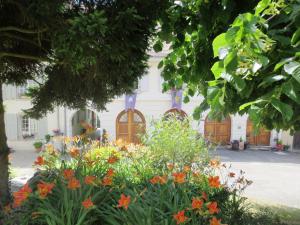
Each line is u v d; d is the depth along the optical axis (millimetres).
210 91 1496
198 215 2799
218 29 2475
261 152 18625
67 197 2787
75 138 4332
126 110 18844
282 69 1388
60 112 18109
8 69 4988
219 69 1408
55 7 2430
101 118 18812
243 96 1757
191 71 2863
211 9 2398
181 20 2760
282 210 5746
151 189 3279
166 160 5113
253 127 1503
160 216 2680
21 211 2887
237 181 5164
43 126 18328
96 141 5094
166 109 19156
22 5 2705
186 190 3166
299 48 1509
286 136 19906
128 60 2961
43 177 3461
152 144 5480
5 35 3758
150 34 2967
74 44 2354
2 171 4438
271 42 1453
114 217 2754
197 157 5328
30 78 5254
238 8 2229
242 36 1274
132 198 2916
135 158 4668
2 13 3479
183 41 2922
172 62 3160
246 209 4449
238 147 19203
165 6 2727
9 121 18078
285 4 1636
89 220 2693
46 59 3938
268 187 10023
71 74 4090
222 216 3152
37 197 2762
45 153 4168
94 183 2918
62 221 2572
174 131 5660
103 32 2205
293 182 10859
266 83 1408
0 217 2963
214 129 19719
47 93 5020
